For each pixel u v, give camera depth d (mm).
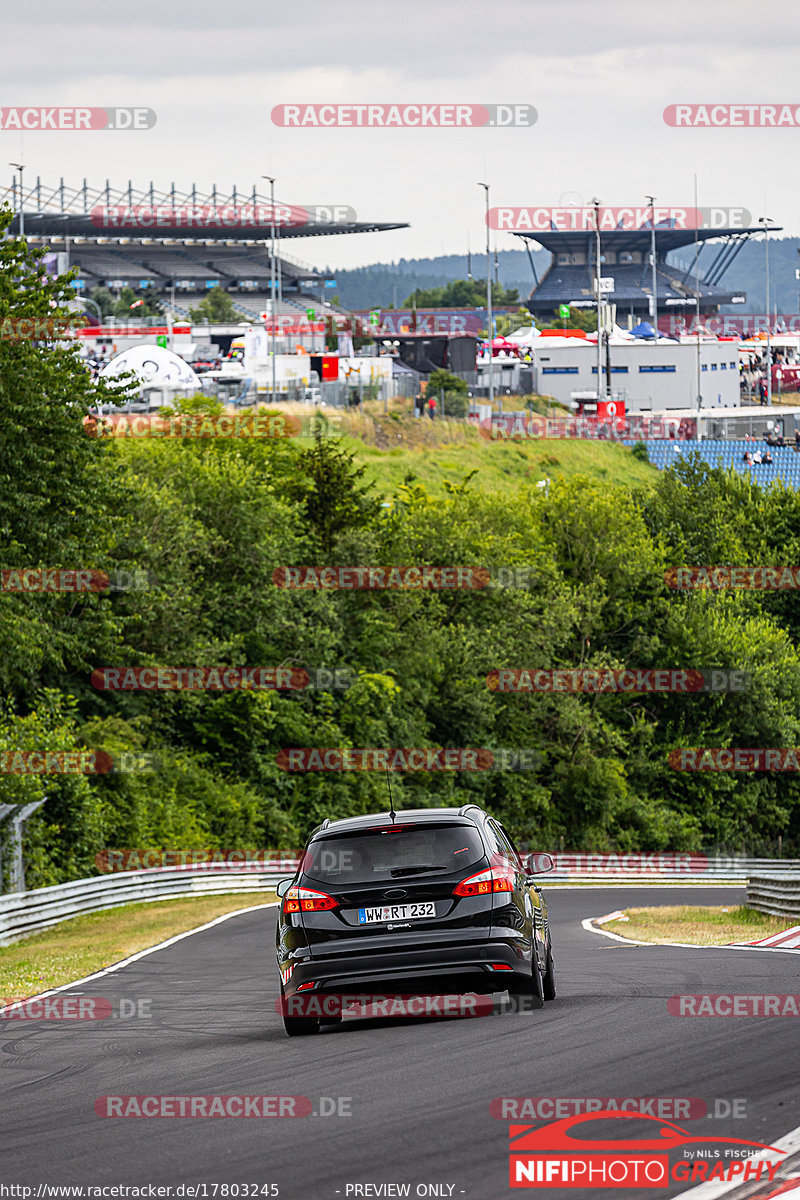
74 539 132750
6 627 125188
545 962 38875
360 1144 22438
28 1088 30656
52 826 117938
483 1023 35281
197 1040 37094
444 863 36000
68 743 119375
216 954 68000
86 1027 41938
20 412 125812
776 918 77750
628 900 116812
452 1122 23438
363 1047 32531
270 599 174000
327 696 178250
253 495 180125
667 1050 29391
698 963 50375
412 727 187500
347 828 36969
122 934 86188
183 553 165750
